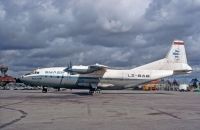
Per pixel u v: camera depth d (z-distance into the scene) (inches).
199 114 923.4
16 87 4771.2
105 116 852.0
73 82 2488.9
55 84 2516.0
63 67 2549.2
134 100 1662.2
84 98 1817.2
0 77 4911.4
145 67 2586.1
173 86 5777.6
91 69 2450.8
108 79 2509.8
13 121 728.3
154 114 917.2
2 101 1466.5
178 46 2650.1
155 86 5083.7
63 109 1060.5
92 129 609.3
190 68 2628.0
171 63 2628.0
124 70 2546.8
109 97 1982.0
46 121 732.7
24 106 1177.4
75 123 699.4
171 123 708.7
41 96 2007.9
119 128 624.4
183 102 1525.6
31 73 2529.5
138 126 655.1
